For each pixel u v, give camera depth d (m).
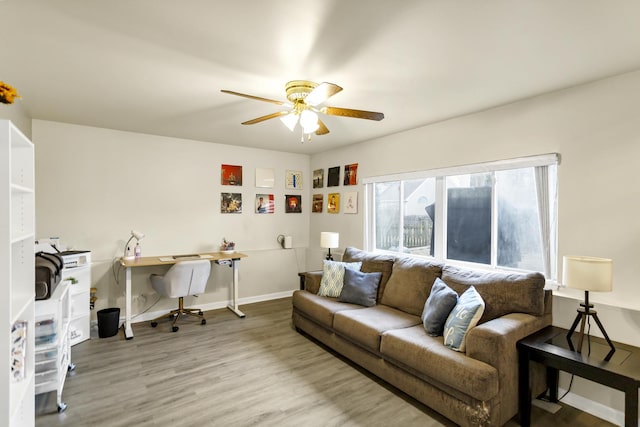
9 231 1.35
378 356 2.62
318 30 1.75
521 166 2.80
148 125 3.71
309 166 5.58
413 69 2.21
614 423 2.16
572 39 1.82
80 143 3.72
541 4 1.50
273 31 1.77
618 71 2.22
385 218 4.28
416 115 3.23
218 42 1.88
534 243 2.84
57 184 3.61
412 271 3.21
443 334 2.43
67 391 2.46
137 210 4.09
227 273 4.77
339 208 4.89
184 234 4.43
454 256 3.46
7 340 1.34
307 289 3.86
